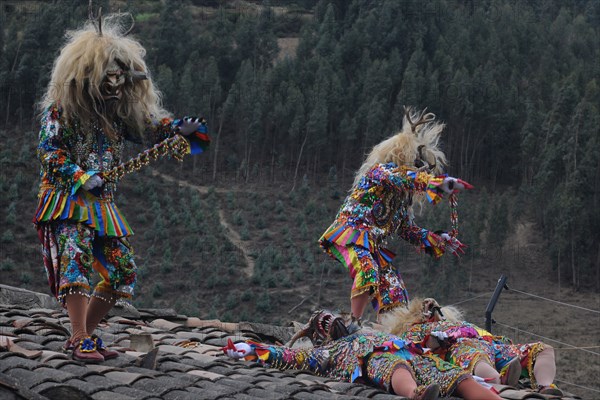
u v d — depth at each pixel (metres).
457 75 78.06
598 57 90.38
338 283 59.09
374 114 74.38
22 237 59.25
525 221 68.56
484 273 60.06
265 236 64.94
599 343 48.69
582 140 66.81
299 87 81.00
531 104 76.69
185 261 59.56
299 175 75.56
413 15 89.75
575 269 60.62
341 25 95.81
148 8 92.25
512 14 98.56
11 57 75.56
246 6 102.81
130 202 66.69
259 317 53.97
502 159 78.56
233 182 73.75
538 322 52.09
